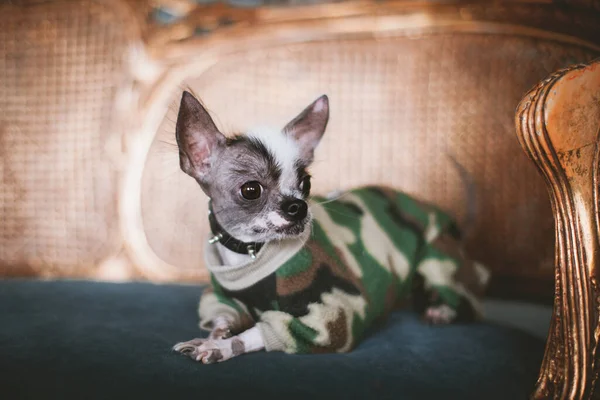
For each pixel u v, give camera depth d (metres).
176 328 0.57
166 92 0.80
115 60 0.80
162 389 0.43
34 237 0.80
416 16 0.78
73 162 0.80
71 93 0.80
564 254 0.43
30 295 0.67
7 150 0.80
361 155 0.78
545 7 0.74
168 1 0.81
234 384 0.44
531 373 0.46
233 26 0.81
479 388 0.44
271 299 0.51
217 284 0.57
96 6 0.81
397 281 0.60
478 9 0.77
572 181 0.42
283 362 0.48
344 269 0.54
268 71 0.80
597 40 0.72
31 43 0.81
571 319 0.42
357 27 0.79
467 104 0.76
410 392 0.43
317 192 0.77
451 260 0.62
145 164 0.79
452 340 0.54
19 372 0.46
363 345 0.53
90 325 0.57
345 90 0.79
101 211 0.79
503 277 0.74
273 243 0.52
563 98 0.41
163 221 0.79
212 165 0.53
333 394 0.43
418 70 0.78
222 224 0.53
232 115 0.80
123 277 0.79
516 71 0.75
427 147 0.77
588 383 0.42
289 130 0.56
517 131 0.43
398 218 0.63
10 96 0.81
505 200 0.74
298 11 0.80
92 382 0.45
